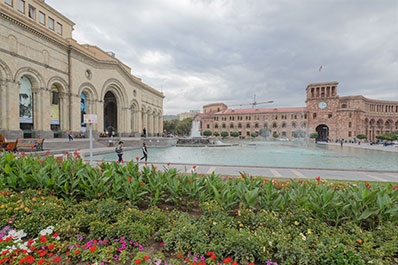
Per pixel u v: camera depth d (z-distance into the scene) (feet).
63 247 9.54
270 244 9.41
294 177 27.37
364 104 217.97
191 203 14.52
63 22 94.94
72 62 88.53
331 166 42.75
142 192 14.48
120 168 18.16
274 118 248.32
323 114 210.79
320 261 9.07
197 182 16.19
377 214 11.41
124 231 10.30
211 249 9.49
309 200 12.75
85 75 96.02
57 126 85.66
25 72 69.62
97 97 103.30
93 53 104.63
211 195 14.93
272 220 11.19
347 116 199.82
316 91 219.61
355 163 47.65
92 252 9.09
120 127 125.90
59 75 83.10
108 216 12.16
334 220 11.59
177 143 101.81
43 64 76.02
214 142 106.22
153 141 95.04
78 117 91.45
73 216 12.03
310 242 9.93
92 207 12.66
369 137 224.74
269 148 92.48
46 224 10.90
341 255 8.71
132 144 88.99
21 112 70.54
